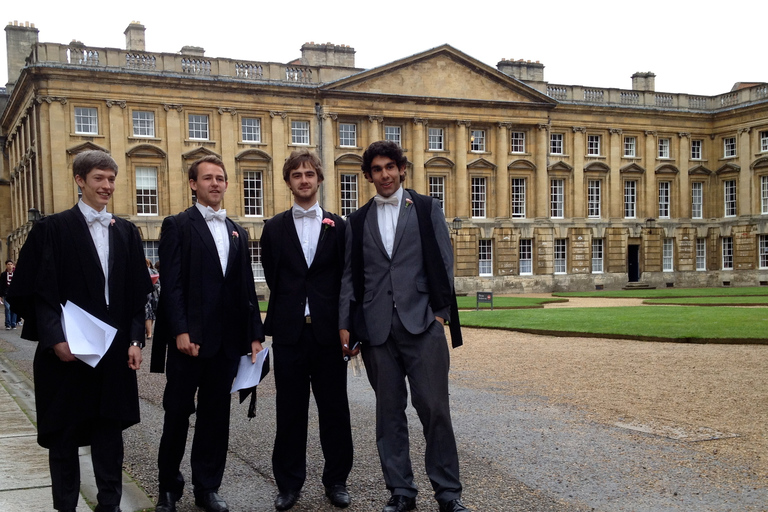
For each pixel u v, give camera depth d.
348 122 45.34
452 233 47.22
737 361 12.63
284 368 5.76
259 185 43.06
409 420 8.84
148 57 40.16
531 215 50.06
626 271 52.53
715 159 54.41
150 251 39.69
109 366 5.15
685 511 5.38
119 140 39.09
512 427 8.23
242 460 6.99
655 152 53.22
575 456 6.94
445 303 5.62
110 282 5.28
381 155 5.75
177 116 40.59
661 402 9.45
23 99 42.78
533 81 50.62
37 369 5.13
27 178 42.94
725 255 54.03
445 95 47.06
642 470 6.43
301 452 5.78
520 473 6.40
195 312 5.61
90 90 38.50
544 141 49.84
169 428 5.50
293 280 5.92
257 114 42.81
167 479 5.50
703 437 7.59
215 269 5.77
